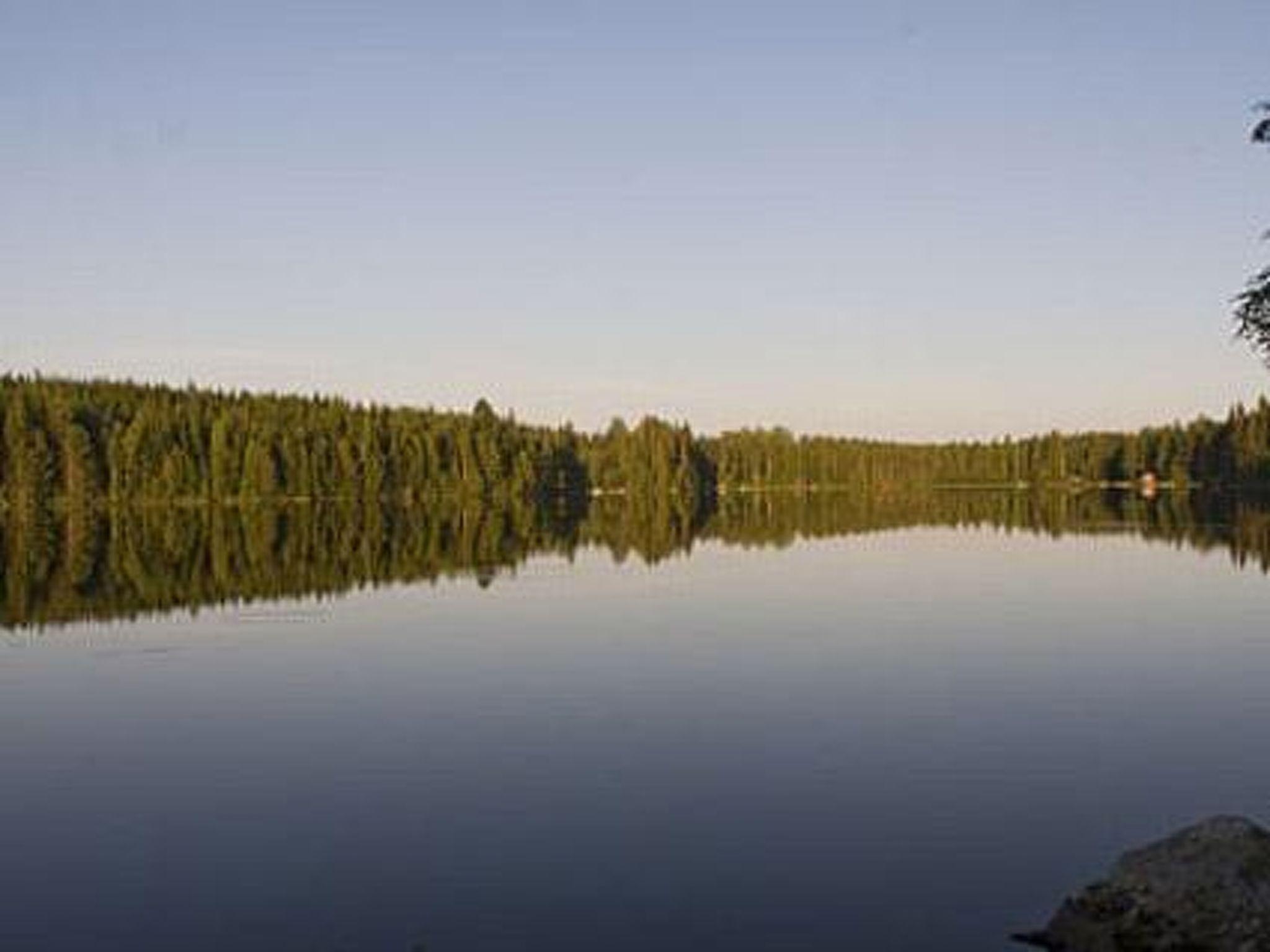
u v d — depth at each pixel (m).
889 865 15.56
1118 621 36.16
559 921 14.02
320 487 127.81
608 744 21.89
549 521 102.38
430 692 26.86
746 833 16.86
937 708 24.48
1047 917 13.88
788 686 26.89
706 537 78.25
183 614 39.62
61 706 25.77
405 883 15.25
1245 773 19.55
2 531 81.25
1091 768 19.92
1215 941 11.98
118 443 116.00
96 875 15.77
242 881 15.45
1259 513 96.81
